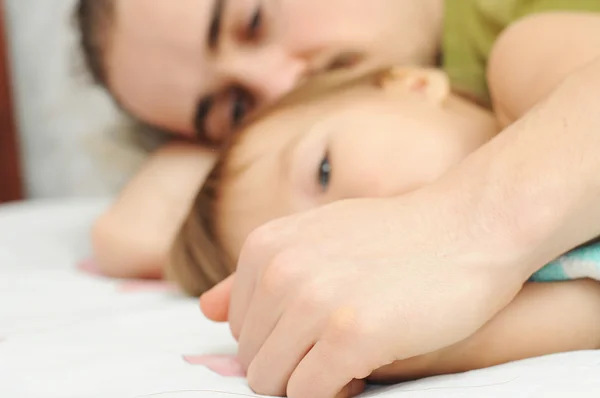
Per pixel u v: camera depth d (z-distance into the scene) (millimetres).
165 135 1482
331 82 910
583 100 500
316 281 481
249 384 509
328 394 463
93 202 1576
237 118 1236
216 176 839
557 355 481
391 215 521
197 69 1214
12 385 518
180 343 637
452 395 417
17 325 749
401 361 500
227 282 588
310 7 1116
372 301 455
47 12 1716
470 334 475
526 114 535
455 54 1082
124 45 1273
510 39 755
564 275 522
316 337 471
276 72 1146
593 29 687
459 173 526
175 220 1142
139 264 1093
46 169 1776
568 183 470
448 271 466
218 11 1153
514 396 402
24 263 1151
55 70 1730
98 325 715
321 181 687
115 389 497
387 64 1055
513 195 480
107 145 1668
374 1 1115
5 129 1739
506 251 469
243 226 761
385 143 668
